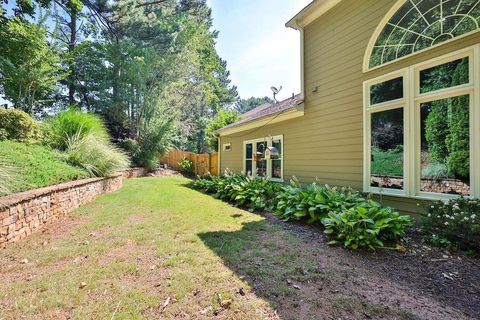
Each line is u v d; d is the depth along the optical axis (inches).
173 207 220.4
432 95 156.8
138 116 607.8
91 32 624.4
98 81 606.2
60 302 78.2
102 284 89.0
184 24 698.2
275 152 297.4
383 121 186.1
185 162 630.5
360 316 72.7
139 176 522.9
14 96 345.1
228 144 454.9
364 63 197.6
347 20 212.7
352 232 125.6
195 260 109.0
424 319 72.2
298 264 105.7
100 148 291.0
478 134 136.8
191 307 76.5
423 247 124.8
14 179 151.1
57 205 176.4
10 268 101.1
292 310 75.2
